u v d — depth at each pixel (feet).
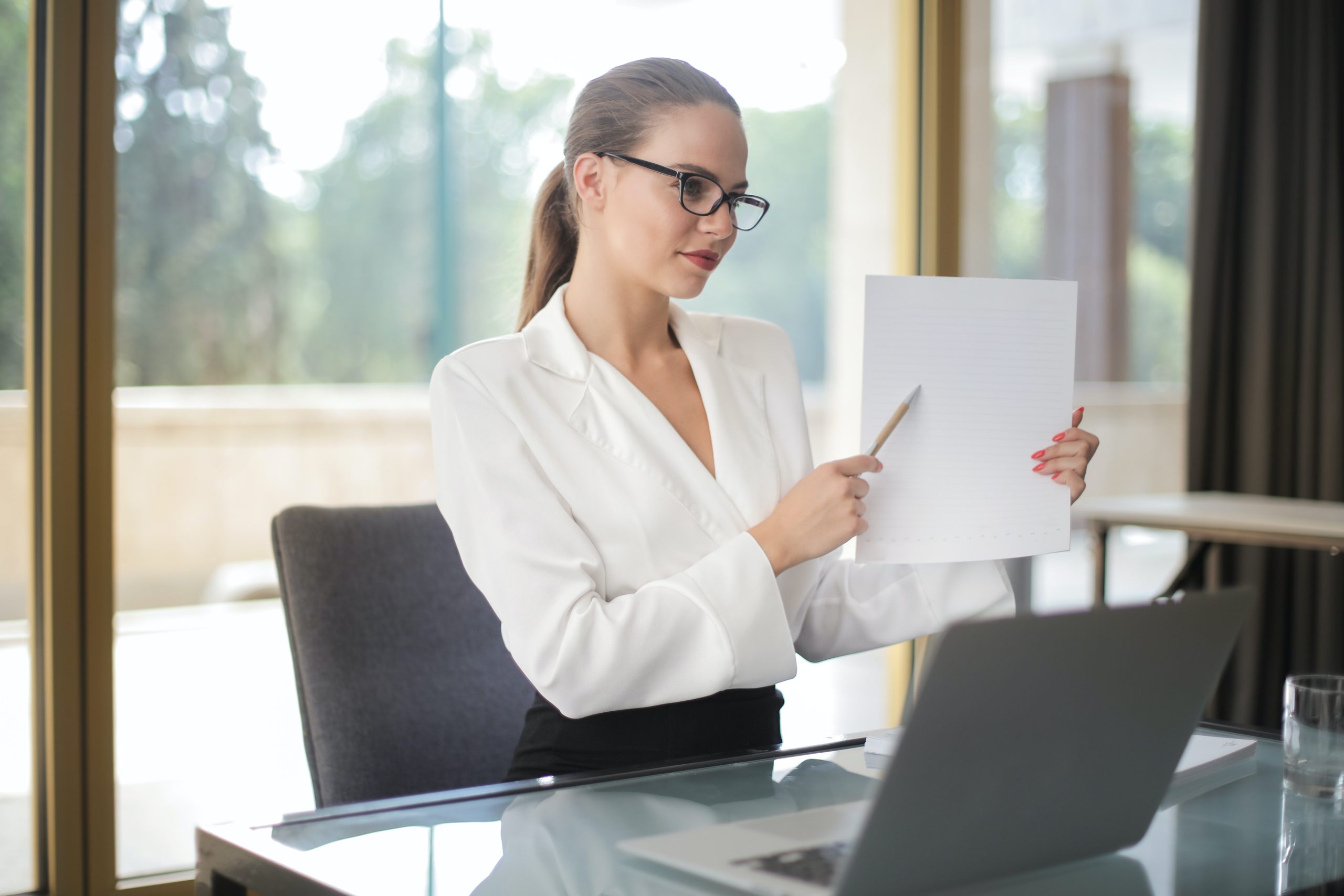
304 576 4.32
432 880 2.43
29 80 5.81
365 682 4.30
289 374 10.69
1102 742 2.26
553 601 3.66
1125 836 2.48
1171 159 10.36
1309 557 10.07
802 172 18.62
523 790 3.01
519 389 3.97
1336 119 10.09
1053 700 2.12
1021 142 9.32
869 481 3.69
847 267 12.02
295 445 10.68
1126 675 2.21
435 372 4.02
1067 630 2.08
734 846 2.49
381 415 11.79
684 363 4.40
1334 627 9.98
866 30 10.90
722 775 3.13
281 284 10.42
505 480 3.79
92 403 5.90
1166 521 7.77
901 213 9.03
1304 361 10.23
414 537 4.58
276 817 2.82
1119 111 9.98
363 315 12.80
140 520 8.48
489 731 4.50
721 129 3.89
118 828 6.47
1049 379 3.72
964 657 1.95
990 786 2.13
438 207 13.29
